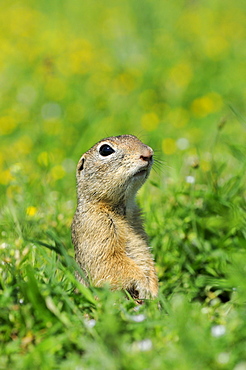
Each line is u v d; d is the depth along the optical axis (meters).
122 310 7.87
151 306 8.11
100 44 26.58
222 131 17.14
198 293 10.00
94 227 9.53
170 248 10.96
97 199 9.65
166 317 7.95
